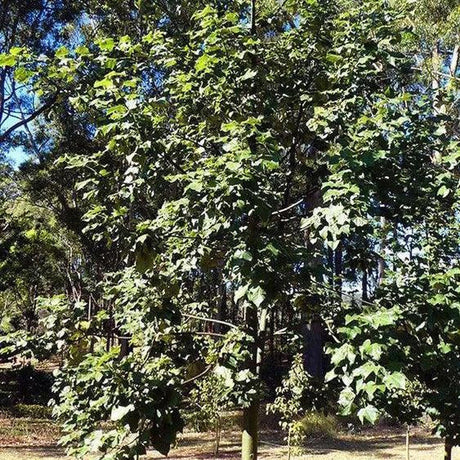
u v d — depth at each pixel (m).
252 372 3.41
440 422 3.91
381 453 11.14
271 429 13.47
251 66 3.39
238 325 3.51
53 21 15.01
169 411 2.55
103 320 3.46
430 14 10.67
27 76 3.18
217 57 3.28
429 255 3.97
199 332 3.51
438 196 3.21
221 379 3.44
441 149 3.21
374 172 2.88
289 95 3.51
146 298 3.32
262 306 2.85
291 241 3.27
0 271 19.56
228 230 2.80
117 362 2.72
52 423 14.61
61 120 15.01
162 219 3.22
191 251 3.33
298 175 3.65
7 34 15.41
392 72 4.03
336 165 2.57
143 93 3.24
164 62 3.47
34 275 24.75
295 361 6.86
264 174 2.71
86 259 23.91
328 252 3.38
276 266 2.59
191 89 3.49
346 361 2.33
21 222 20.78
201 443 12.41
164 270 3.41
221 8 3.88
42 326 3.73
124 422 2.50
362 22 3.39
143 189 3.51
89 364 2.72
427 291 2.89
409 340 2.82
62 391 3.09
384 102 2.96
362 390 2.29
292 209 3.66
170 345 3.54
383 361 2.31
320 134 3.23
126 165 3.55
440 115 3.37
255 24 3.79
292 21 3.92
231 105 3.41
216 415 9.97
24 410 16.17
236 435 13.38
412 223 3.45
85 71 3.40
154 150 3.08
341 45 3.40
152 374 2.82
